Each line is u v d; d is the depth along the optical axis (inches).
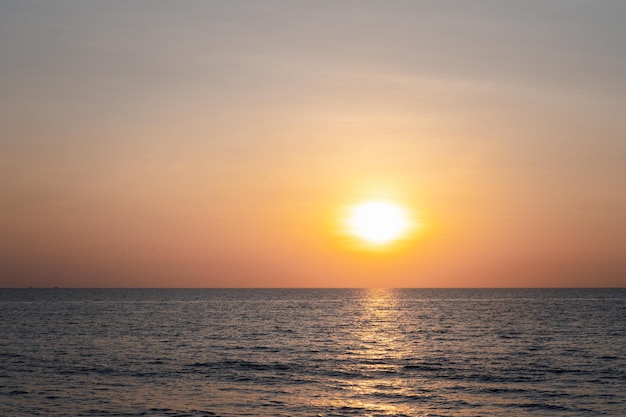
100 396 1740.9
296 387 1888.5
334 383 1958.7
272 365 2333.9
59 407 1603.1
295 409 1598.2
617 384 1923.0
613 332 3710.6
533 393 1792.6
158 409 1588.3
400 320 5044.3
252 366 2306.8
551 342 3149.6
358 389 1860.2
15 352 2696.9
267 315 5841.5
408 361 2448.3
